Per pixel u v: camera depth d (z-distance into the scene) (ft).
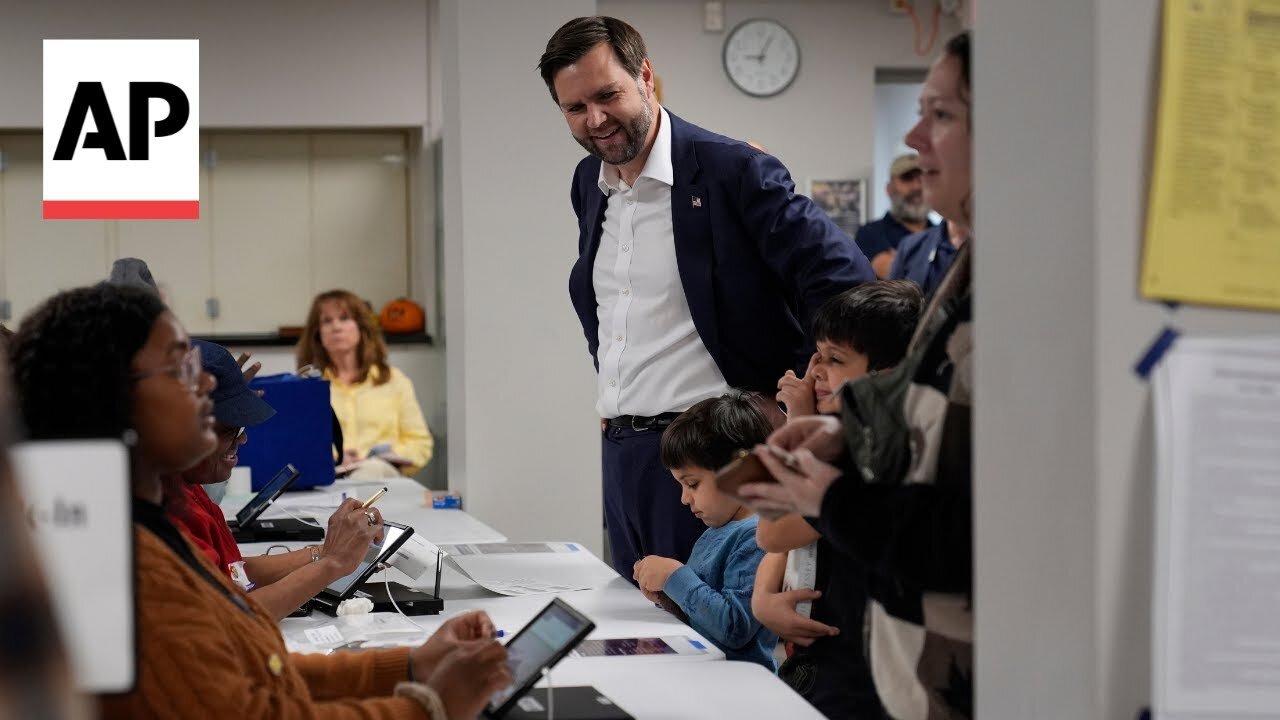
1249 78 4.30
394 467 18.86
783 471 5.74
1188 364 4.28
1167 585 4.29
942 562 5.40
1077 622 4.34
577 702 5.82
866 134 25.13
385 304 25.55
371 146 25.31
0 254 24.13
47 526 3.60
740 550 8.24
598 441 14.35
